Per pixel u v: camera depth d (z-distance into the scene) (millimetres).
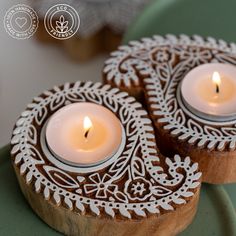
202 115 294
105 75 320
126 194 271
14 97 486
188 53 329
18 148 285
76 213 268
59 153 280
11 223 291
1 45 488
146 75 316
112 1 486
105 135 290
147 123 295
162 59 325
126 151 285
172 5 383
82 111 300
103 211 266
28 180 275
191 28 372
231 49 333
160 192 272
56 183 274
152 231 274
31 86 490
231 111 297
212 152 285
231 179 302
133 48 332
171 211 268
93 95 309
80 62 504
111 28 482
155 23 376
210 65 319
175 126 292
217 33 369
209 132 290
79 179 274
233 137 287
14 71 494
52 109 302
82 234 281
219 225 292
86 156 281
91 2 482
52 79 494
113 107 303
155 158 282
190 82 310
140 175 277
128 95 309
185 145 288
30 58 497
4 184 306
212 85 310
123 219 265
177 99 305
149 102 305
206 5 381
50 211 276
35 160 281
